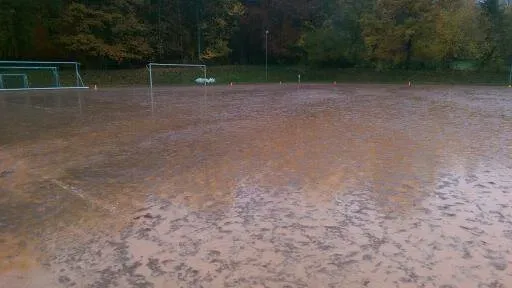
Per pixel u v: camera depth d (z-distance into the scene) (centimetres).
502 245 347
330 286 286
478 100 1794
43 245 357
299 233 375
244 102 1669
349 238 363
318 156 679
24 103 1636
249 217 415
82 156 692
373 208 436
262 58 4000
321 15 3747
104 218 416
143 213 428
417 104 1599
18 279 303
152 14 3544
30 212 435
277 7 3750
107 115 1238
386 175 563
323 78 3703
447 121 1117
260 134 897
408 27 3247
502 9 3478
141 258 331
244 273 305
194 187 515
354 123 1068
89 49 3189
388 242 354
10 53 3016
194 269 313
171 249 346
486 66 3441
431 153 703
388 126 1019
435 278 296
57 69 2877
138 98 1877
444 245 348
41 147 768
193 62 3750
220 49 3719
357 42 3594
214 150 731
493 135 891
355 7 3472
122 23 3244
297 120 1124
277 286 287
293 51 3925
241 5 3722
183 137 865
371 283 290
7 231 387
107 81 3103
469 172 580
